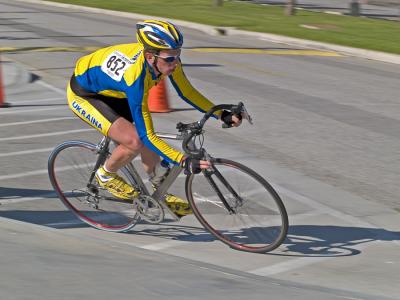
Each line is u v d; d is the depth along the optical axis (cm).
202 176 1206
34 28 4819
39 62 3412
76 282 866
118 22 5353
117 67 1159
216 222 1220
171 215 1268
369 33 4841
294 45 4434
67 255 1009
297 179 1730
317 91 2936
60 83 2919
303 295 891
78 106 1234
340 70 3538
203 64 3528
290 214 1462
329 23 5356
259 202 1182
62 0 6681
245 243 1218
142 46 1159
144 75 1137
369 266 1174
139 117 1148
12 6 6397
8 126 2180
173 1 6688
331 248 1266
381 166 1872
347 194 1627
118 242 1160
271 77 3238
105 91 1204
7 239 1084
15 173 1683
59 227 1324
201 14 5678
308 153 1977
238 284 918
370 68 3659
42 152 1884
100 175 1250
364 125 2341
